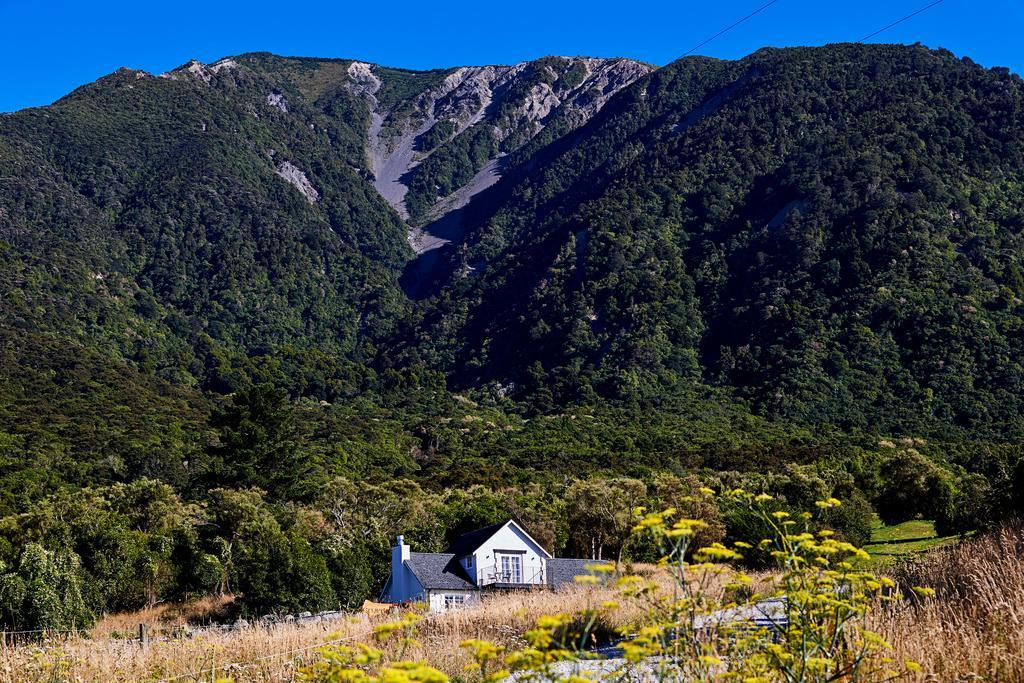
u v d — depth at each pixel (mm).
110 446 75938
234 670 10312
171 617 32344
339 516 50188
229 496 50125
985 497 25938
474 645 4656
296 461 64562
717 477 61188
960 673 6305
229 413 64312
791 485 53094
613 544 44312
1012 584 8133
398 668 3988
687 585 4621
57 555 32938
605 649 8977
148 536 41188
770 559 10250
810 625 4863
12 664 11289
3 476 62438
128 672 11070
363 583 34125
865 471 60938
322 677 6020
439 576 33625
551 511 46625
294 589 31125
